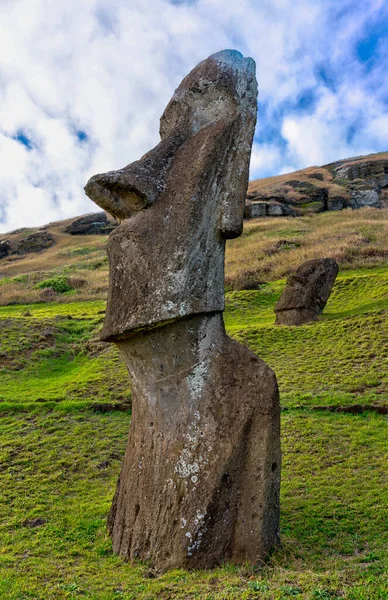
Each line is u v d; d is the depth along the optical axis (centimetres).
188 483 443
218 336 481
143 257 473
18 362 1398
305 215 4653
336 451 748
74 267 3531
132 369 510
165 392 482
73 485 717
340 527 529
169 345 473
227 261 2709
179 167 492
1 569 460
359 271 2136
